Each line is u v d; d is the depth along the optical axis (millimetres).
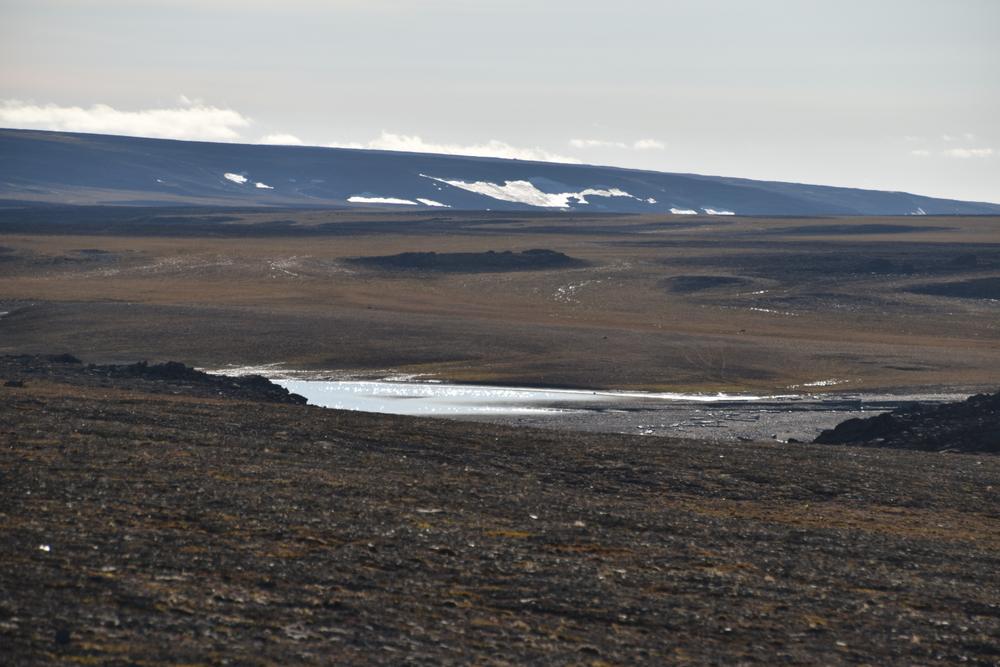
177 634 26359
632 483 55000
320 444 58219
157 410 66000
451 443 62094
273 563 33406
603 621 31266
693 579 36125
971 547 44875
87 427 56188
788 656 29656
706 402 126000
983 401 87562
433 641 28094
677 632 30891
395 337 163625
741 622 32094
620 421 109062
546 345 161000
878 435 86438
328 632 27922
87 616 26734
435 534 39031
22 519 35500
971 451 76562
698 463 60531
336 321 175250
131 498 40094
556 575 35125
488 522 42062
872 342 186000
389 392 128500
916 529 48219
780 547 42188
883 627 32844
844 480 58312
